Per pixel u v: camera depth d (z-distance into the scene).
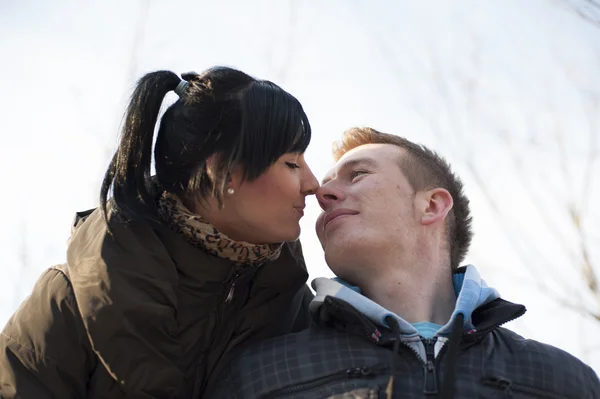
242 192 2.41
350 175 2.71
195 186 2.42
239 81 2.46
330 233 2.62
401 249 2.60
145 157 2.47
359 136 2.89
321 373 2.37
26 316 2.44
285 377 2.38
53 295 2.42
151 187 2.50
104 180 2.45
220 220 2.44
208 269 2.44
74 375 2.39
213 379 2.48
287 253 2.55
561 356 2.45
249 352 2.47
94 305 2.34
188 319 2.44
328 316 2.47
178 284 2.41
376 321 2.43
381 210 2.61
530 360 2.40
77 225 2.63
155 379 2.35
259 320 2.54
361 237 2.58
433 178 2.71
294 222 2.47
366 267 2.60
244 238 2.46
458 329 2.33
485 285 2.58
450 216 2.75
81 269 2.38
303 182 2.50
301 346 2.44
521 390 2.34
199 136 2.42
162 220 2.46
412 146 2.80
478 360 2.36
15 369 2.38
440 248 2.66
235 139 2.39
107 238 2.39
